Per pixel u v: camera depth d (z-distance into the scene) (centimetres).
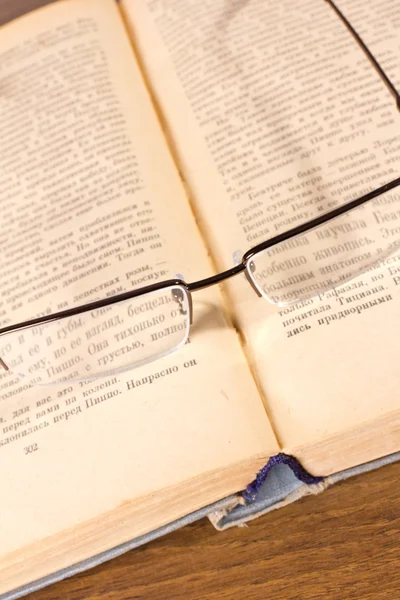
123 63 31
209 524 26
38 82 31
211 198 28
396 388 25
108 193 29
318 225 27
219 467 25
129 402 26
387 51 30
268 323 26
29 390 27
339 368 26
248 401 26
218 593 26
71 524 25
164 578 26
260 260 27
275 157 28
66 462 26
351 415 25
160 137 29
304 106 29
